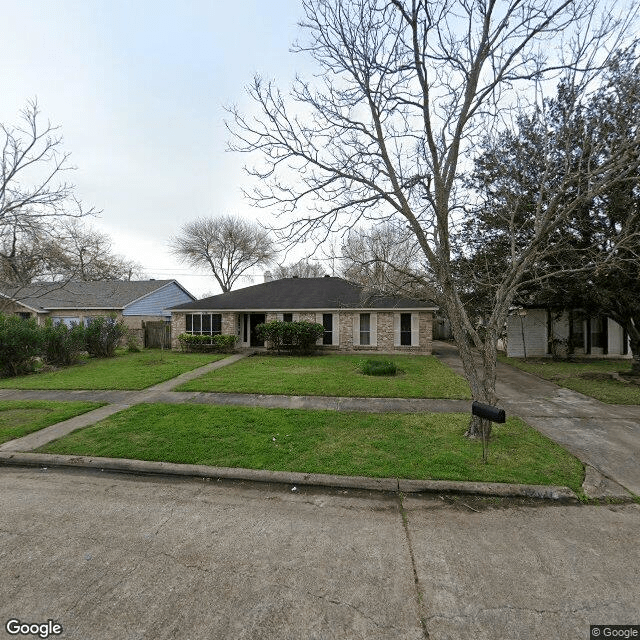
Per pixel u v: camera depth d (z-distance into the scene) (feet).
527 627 7.15
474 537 10.34
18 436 18.63
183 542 10.09
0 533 10.53
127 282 90.38
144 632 7.02
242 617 7.39
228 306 63.05
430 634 7.00
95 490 13.50
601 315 42.70
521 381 35.55
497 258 37.68
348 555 9.49
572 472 14.25
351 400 26.25
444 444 17.20
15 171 20.86
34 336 38.93
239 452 16.31
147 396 27.76
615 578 8.55
